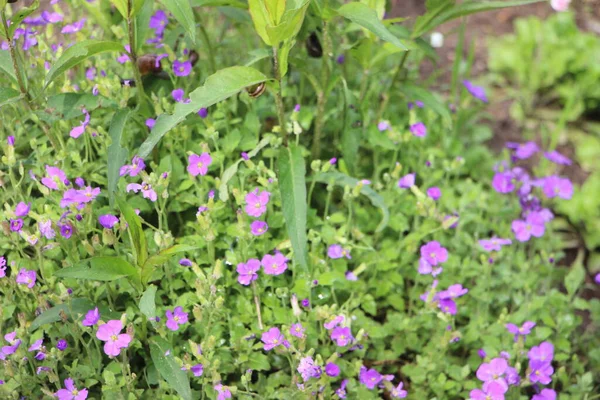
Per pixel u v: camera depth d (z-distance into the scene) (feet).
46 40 2.86
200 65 2.90
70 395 2.33
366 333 2.57
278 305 2.57
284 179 2.50
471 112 3.11
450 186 3.02
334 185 2.78
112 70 2.80
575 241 3.03
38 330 2.44
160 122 2.39
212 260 2.54
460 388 2.56
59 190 2.51
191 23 2.44
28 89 2.61
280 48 2.61
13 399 2.35
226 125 2.73
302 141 2.89
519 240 2.76
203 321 2.44
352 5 2.50
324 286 2.61
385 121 2.78
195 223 2.62
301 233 2.46
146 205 2.60
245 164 2.71
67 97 2.54
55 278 2.48
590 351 2.68
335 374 2.41
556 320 2.72
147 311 2.27
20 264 2.51
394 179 2.84
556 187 2.85
